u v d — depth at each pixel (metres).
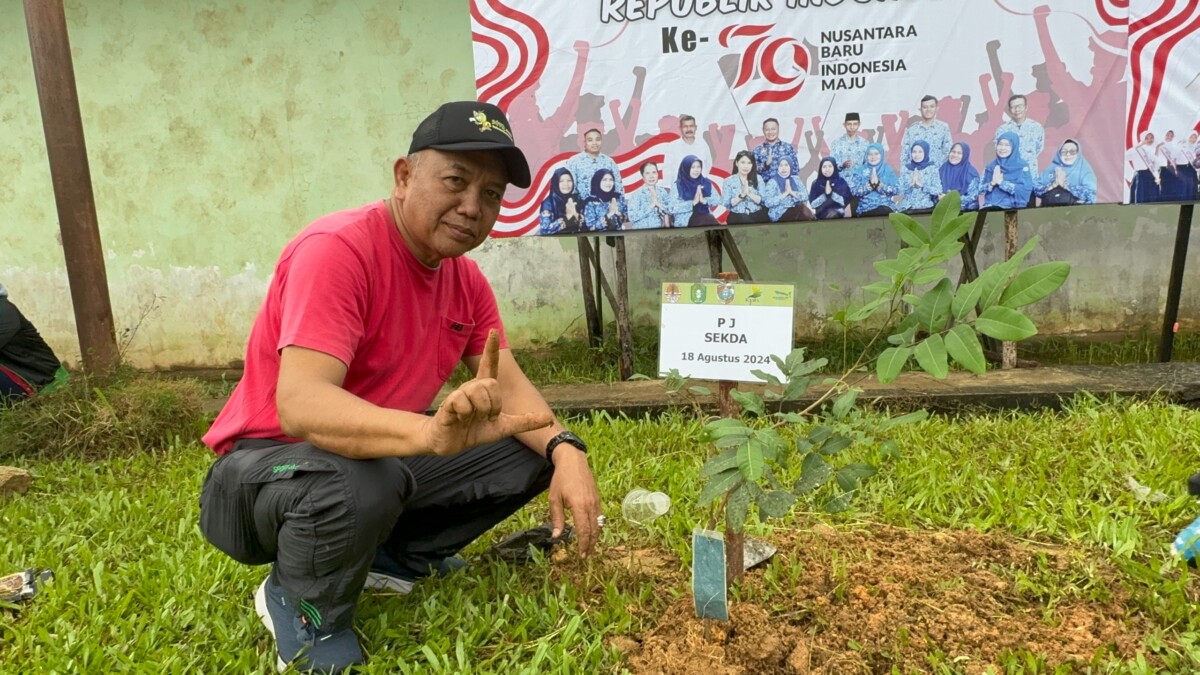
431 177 1.75
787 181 4.32
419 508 2.18
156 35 5.57
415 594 2.20
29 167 5.77
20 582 2.29
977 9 4.12
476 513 2.26
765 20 4.18
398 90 5.57
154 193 5.76
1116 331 5.54
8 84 5.66
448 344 2.07
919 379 4.28
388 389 1.94
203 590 2.26
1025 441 3.32
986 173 4.25
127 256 5.84
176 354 5.97
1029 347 5.18
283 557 1.78
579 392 4.44
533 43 4.24
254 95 5.62
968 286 1.47
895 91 4.21
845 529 2.53
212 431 2.03
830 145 4.28
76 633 2.02
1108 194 4.20
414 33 5.50
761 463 1.57
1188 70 4.05
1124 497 2.67
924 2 4.14
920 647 1.85
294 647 1.86
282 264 1.83
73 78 3.99
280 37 5.54
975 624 1.91
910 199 4.30
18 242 5.88
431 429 1.53
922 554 2.31
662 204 4.37
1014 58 4.14
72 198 4.00
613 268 5.72
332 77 5.57
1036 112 4.16
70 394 3.91
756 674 1.79
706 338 1.97
